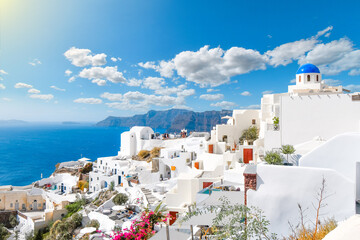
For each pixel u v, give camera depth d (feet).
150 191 124.26
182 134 255.91
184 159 143.33
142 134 214.90
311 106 63.21
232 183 64.69
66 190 191.01
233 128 148.46
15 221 154.71
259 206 30.17
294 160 51.03
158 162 157.79
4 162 483.51
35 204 171.73
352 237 15.23
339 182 27.66
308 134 63.26
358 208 32.60
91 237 84.69
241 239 23.93
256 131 143.95
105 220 102.58
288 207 29.27
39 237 125.59
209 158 130.93
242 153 112.88
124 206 113.09
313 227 27.58
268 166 30.73
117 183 164.04
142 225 39.40
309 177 28.89
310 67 117.70
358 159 35.60
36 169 421.59
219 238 25.90
